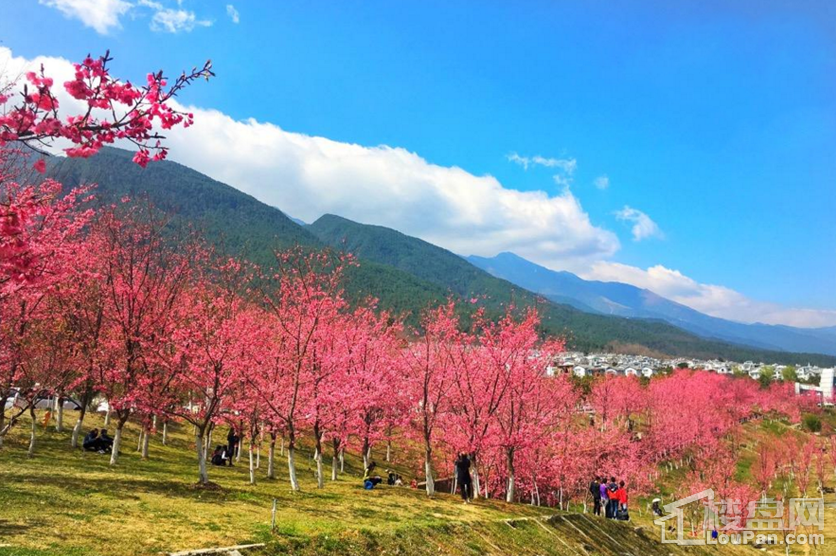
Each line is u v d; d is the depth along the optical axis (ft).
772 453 221.66
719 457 218.59
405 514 58.95
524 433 79.66
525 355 81.46
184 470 73.61
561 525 72.02
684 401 259.39
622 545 76.79
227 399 67.31
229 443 89.81
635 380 307.37
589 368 508.53
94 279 71.41
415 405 87.66
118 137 22.94
